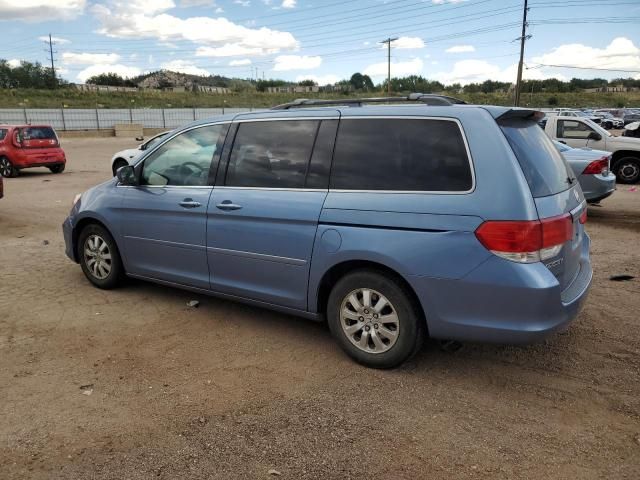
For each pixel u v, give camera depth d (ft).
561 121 44.45
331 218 12.45
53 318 15.84
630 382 11.94
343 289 12.64
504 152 10.93
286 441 9.92
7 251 24.03
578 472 9.04
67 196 41.75
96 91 274.77
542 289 10.49
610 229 27.96
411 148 11.91
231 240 14.34
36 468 9.19
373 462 9.33
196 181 15.35
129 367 12.78
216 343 14.14
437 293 11.28
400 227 11.57
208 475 9.02
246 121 14.60
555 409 10.93
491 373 12.42
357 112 12.79
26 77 311.06
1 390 11.69
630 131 52.42
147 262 16.76
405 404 11.13
